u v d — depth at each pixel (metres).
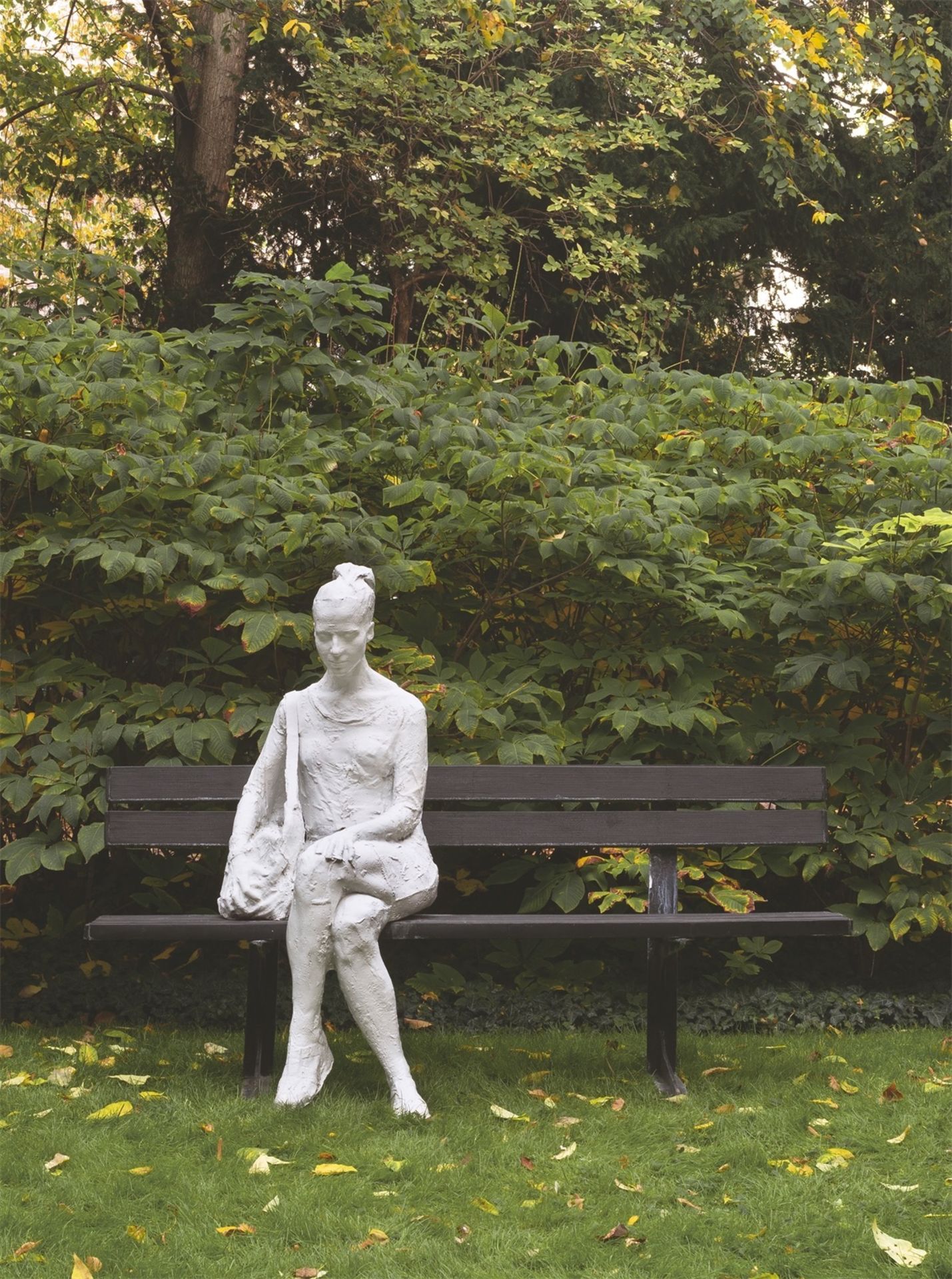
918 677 5.45
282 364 5.42
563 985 5.12
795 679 5.00
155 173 11.59
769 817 4.42
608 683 5.23
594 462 5.35
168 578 5.09
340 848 3.81
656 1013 4.23
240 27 10.85
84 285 5.88
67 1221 3.00
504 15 9.42
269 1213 3.06
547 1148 3.53
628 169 11.20
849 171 11.72
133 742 4.78
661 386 6.13
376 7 9.71
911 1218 3.08
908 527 4.93
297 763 4.07
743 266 11.59
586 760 5.33
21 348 5.21
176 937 3.83
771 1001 5.06
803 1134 3.69
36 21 11.37
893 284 11.67
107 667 5.55
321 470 5.07
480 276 10.04
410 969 5.28
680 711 5.04
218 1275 2.75
